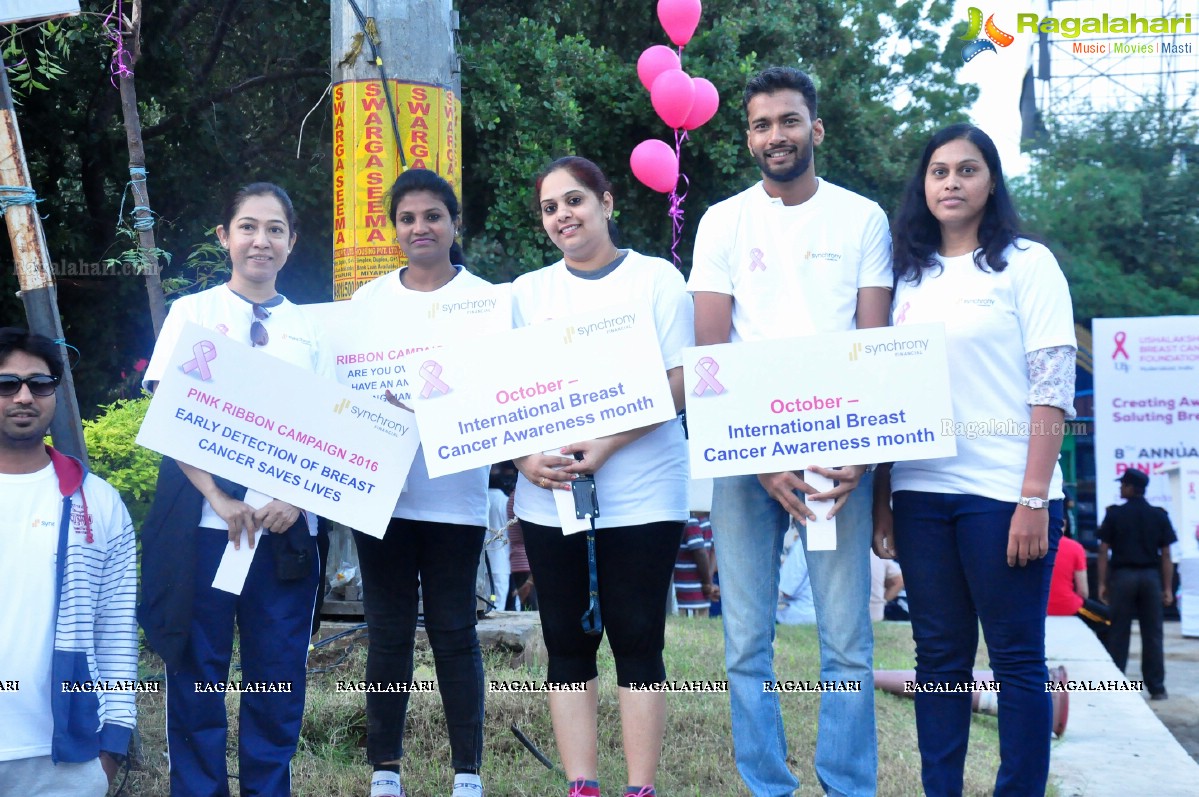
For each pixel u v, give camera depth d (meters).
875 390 3.73
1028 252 3.78
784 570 10.58
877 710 6.71
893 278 3.98
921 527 3.82
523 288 4.19
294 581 3.98
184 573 3.80
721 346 3.81
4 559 3.60
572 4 12.91
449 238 4.26
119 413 6.16
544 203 4.05
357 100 5.70
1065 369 3.68
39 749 3.58
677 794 4.65
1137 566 11.08
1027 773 3.66
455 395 3.94
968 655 3.82
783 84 3.91
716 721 5.48
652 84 7.52
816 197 4.00
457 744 4.17
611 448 3.87
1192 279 23.39
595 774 3.96
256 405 3.90
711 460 3.81
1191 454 12.72
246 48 12.20
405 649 4.20
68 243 11.29
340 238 5.77
